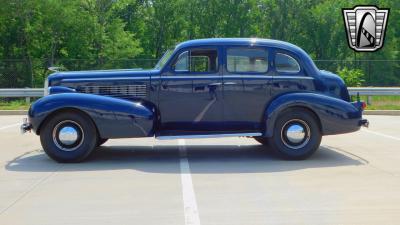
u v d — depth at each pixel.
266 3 48.84
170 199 5.64
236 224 4.73
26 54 33.59
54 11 33.41
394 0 46.66
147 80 8.02
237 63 8.11
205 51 8.07
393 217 4.95
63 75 8.19
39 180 6.64
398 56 48.31
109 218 4.93
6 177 6.84
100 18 35.56
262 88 8.07
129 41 36.19
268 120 7.93
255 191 6.00
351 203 5.46
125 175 6.95
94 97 7.71
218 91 8.03
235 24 47.53
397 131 12.22
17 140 10.53
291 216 4.98
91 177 6.82
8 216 5.02
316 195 5.80
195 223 4.77
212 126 8.13
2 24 32.88
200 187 6.21
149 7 46.03
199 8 47.47
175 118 8.09
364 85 28.23
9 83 24.56
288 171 7.20
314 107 7.93
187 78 8.02
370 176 6.85
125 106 7.70
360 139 10.77
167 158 8.38
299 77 8.16
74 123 7.77
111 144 10.02
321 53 48.84
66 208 5.29
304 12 48.75
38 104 7.64
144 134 7.78
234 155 8.66
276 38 48.81
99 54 34.97
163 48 46.53
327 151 9.08
